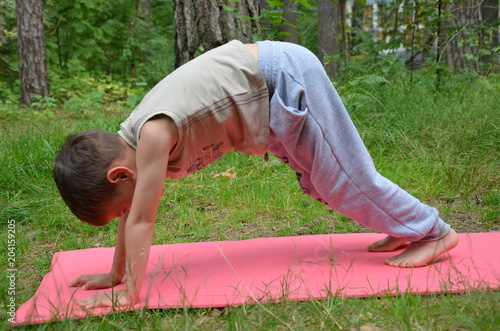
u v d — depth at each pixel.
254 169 4.14
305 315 1.88
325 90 2.26
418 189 3.62
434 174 3.79
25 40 8.91
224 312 1.91
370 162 2.32
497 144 4.08
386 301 1.91
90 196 2.01
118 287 2.25
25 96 9.02
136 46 12.68
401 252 2.44
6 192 3.77
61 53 12.83
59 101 9.95
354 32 10.80
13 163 4.17
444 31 6.11
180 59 4.92
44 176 4.12
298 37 5.84
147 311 1.92
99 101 9.16
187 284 2.20
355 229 3.11
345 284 2.10
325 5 11.46
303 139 2.23
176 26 4.90
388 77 5.78
